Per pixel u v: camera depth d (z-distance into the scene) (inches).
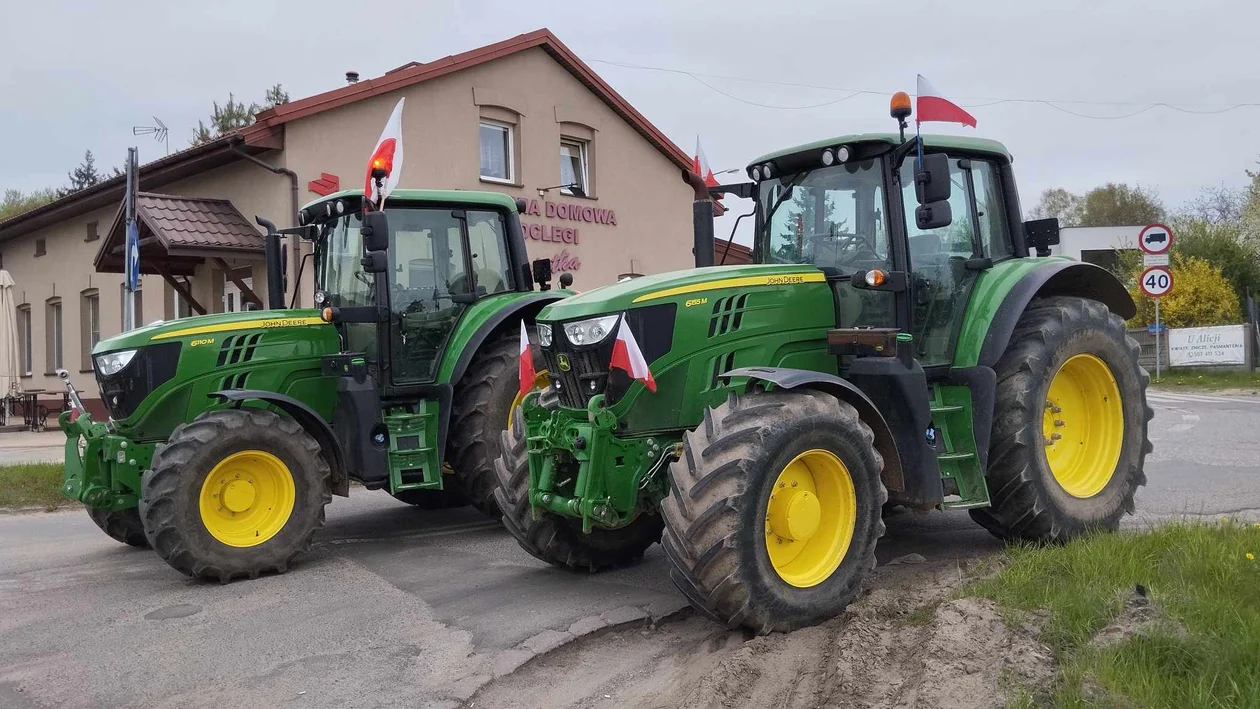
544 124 645.9
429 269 292.2
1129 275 1201.4
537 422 203.6
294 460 243.0
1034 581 165.9
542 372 289.4
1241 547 173.2
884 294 204.7
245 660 173.2
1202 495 276.2
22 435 624.1
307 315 284.5
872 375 191.9
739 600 162.1
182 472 227.5
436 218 295.9
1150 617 144.1
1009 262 227.6
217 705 152.6
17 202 1964.8
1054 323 216.4
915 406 189.9
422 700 150.7
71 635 192.5
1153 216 2281.0
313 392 282.0
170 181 594.2
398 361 281.3
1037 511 209.0
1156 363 767.1
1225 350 789.2
